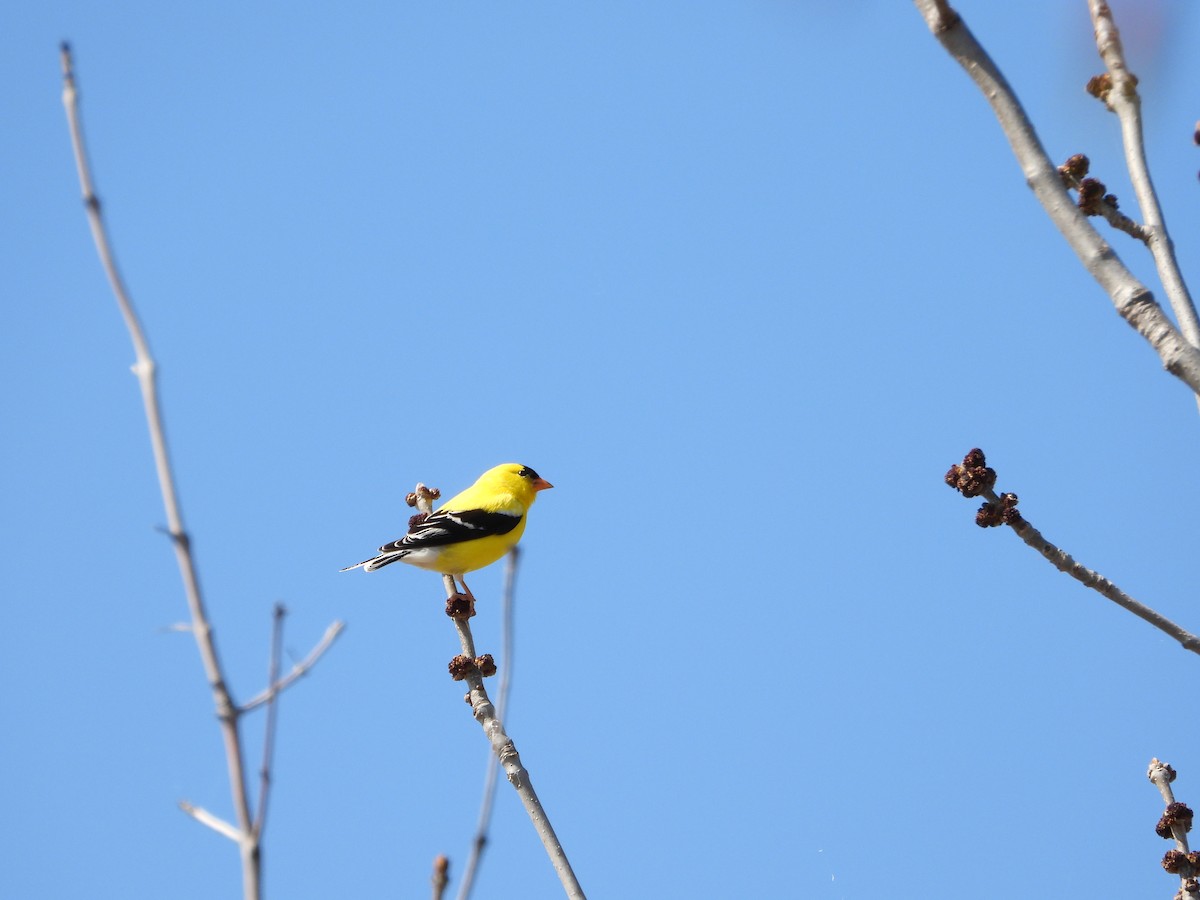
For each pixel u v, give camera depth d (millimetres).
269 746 5703
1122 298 6578
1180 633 9117
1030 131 6812
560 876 9148
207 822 5551
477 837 6438
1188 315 8555
